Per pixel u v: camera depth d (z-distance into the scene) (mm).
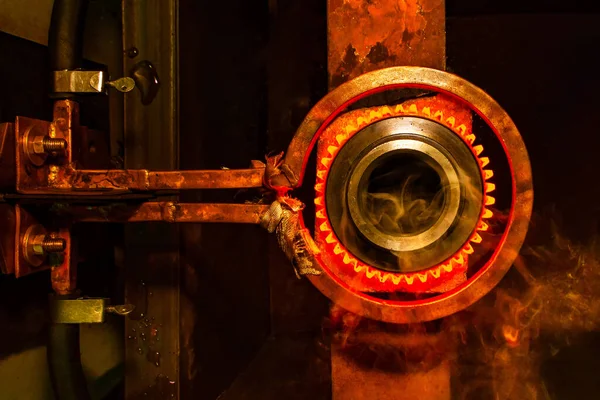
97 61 466
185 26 432
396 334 406
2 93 397
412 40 382
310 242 349
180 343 425
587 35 601
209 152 475
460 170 369
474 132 583
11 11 403
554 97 604
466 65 607
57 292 380
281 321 613
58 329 390
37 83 427
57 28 382
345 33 384
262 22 605
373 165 371
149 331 427
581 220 599
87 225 435
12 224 354
